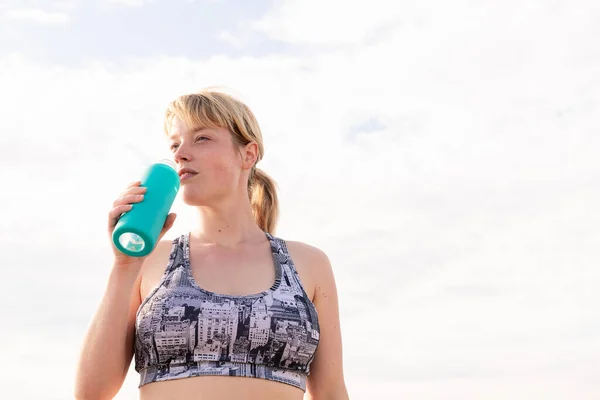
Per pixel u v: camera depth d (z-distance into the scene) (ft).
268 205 10.25
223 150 9.04
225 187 9.03
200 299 8.26
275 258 9.00
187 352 8.10
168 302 8.26
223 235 9.12
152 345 8.15
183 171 8.87
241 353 8.14
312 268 9.18
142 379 8.30
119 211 7.91
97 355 8.16
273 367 8.25
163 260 8.80
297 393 8.40
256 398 8.05
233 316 8.16
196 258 8.85
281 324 8.27
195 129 9.02
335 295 9.34
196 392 7.96
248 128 9.31
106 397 8.32
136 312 8.73
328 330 9.23
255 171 10.28
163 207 8.03
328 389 9.18
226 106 9.11
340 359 9.27
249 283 8.64
